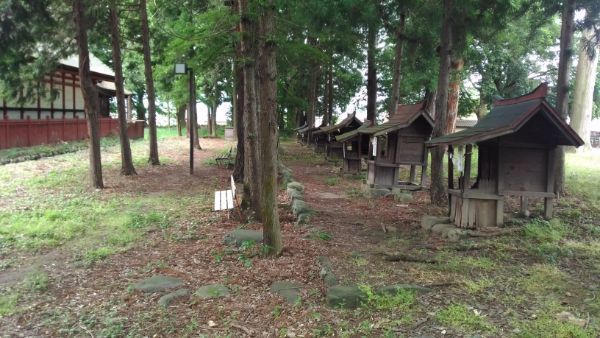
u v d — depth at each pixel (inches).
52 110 1006.4
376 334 171.2
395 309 189.5
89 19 546.3
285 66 449.1
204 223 348.2
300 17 413.4
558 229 299.4
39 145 844.6
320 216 364.8
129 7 702.5
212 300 205.8
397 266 242.2
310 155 924.0
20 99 637.9
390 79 999.0
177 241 302.2
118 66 591.8
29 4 469.7
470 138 285.1
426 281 218.4
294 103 641.0
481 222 302.2
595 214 349.7
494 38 508.4
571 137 287.7
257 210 353.1
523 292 205.5
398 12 473.7
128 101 1557.6
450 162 323.9
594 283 215.5
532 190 306.7
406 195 439.2
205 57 424.5
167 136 1408.7
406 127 460.1
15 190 470.9
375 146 469.1
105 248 284.2
